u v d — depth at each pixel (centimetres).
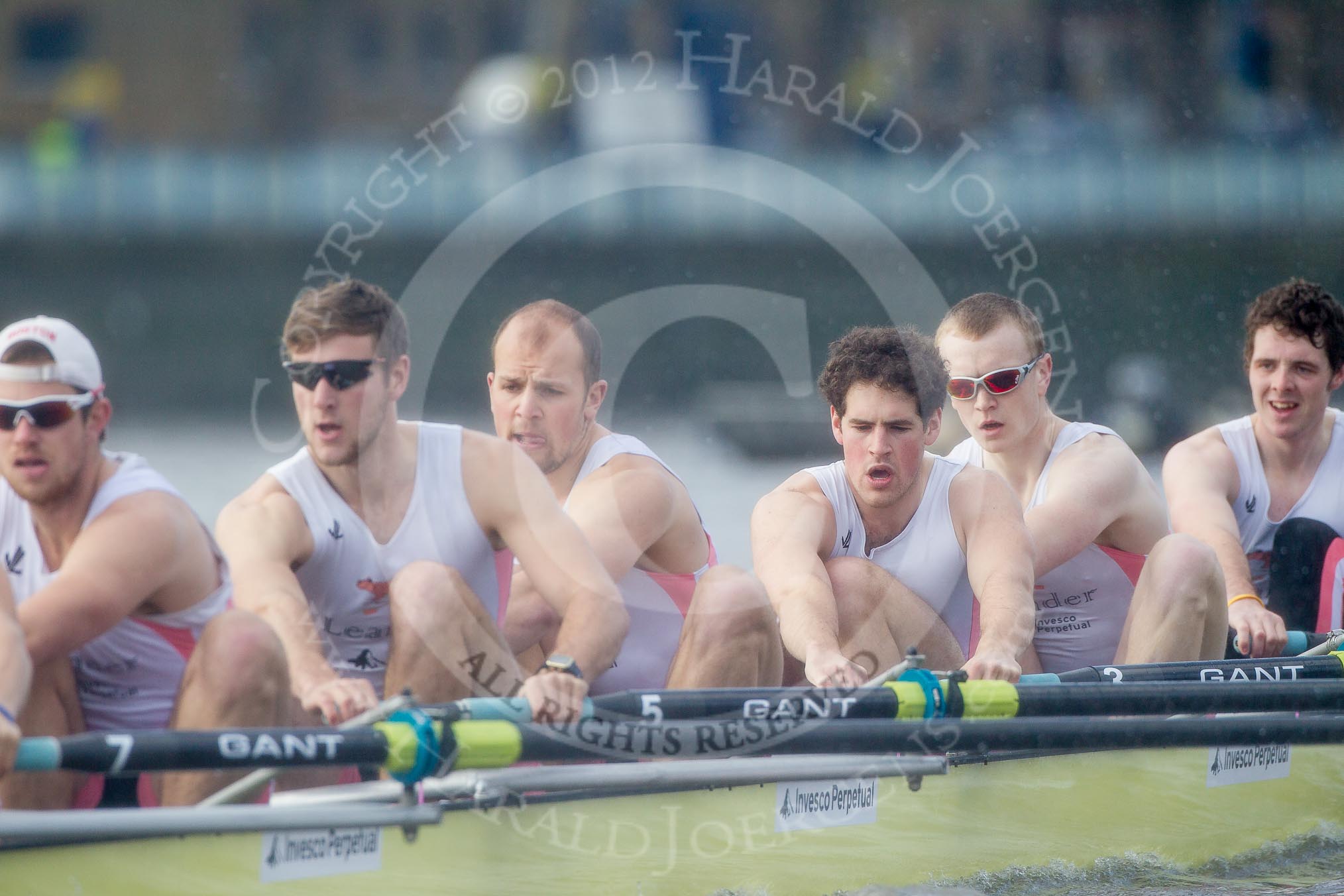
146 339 10994
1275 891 1850
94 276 10962
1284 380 2292
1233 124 12206
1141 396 8375
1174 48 12569
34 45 14462
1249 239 10631
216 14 14388
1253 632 2105
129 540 1523
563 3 12088
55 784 1503
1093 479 2094
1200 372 10381
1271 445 2355
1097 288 10525
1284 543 2373
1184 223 10562
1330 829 2120
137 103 14375
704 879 1694
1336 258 10694
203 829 1415
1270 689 1903
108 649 1595
